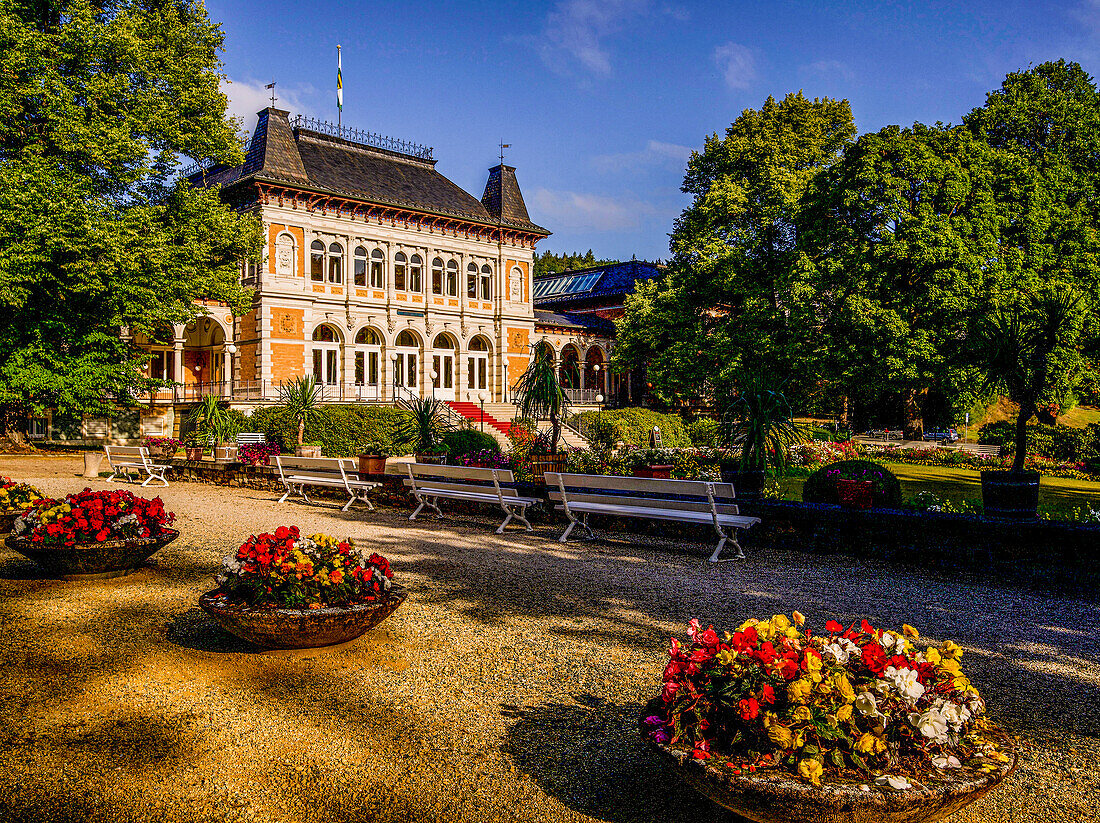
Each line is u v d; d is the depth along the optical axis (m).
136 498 8.10
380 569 5.87
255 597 5.43
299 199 36.38
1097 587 7.42
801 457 22.42
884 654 3.40
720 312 42.44
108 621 6.29
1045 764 4.05
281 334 35.88
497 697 4.81
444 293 42.03
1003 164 28.42
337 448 27.69
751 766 3.13
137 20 24.95
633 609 6.76
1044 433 25.95
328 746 4.14
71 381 24.30
